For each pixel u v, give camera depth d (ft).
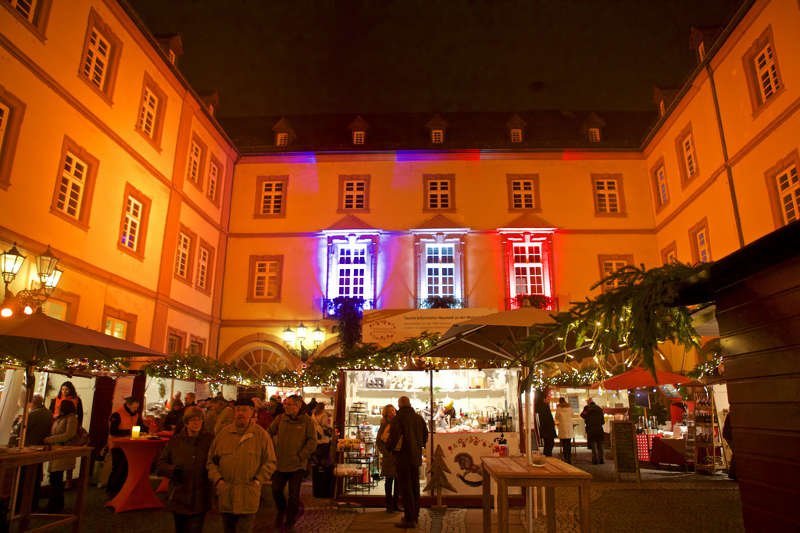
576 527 25.61
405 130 89.61
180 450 18.49
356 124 86.79
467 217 79.05
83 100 47.29
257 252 78.84
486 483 21.67
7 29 39.09
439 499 30.01
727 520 26.13
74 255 45.75
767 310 9.85
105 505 29.32
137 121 55.83
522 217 78.64
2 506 24.06
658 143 75.97
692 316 13.34
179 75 63.46
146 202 57.47
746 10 53.36
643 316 11.05
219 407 31.30
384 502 31.17
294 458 24.30
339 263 78.64
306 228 79.46
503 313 22.22
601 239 77.97
